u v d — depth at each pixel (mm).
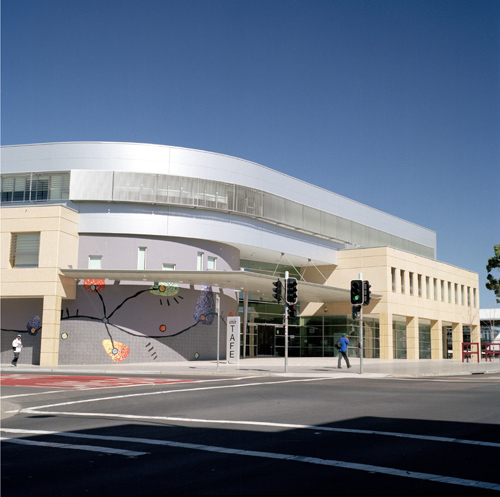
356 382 22984
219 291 41750
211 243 41250
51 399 17109
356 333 51906
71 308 36906
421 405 15266
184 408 14875
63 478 7570
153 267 38562
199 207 39812
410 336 54312
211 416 13414
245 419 12906
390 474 7723
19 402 16422
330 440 10242
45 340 34969
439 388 20312
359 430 11312
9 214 36719
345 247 54656
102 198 37875
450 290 61812
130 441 10281
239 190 42031
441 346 58375
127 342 37156
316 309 53469
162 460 8648
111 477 7609
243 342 46531
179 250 39531
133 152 39000
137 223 38375
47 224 36062
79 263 37969
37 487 7125
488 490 6938
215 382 22750
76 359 36312
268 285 39469
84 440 10422
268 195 44719
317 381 23406
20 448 9688
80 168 38719
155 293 38344
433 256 69250
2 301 37469
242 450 9375
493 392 18844
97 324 36875
